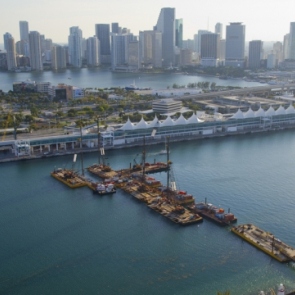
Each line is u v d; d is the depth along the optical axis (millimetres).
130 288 165500
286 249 186750
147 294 161625
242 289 163625
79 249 193750
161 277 172000
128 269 177875
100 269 178125
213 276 172000
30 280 171500
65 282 170000
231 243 196375
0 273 176375
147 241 199750
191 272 175000
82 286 167250
